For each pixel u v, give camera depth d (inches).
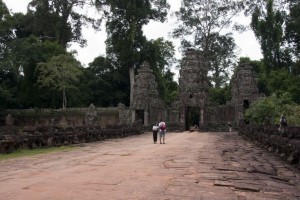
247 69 2130.9
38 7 2529.5
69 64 2229.3
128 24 2324.1
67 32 2674.7
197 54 2234.3
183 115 2149.4
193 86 2174.0
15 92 2491.4
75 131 1087.6
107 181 397.1
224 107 2194.9
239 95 2091.5
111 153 743.1
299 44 1724.9
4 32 2292.1
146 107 2137.1
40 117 2306.8
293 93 1777.8
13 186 372.2
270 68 2133.4
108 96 2610.7
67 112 2250.2
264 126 970.7
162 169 492.7
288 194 361.7
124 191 344.2
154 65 2464.3
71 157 669.3
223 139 1298.0
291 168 548.7
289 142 620.7
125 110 2180.1
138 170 482.6
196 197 323.6
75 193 333.7
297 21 1535.4
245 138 1314.0
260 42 2161.7
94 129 1244.5
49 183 386.3
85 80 2662.4
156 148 877.2
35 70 2319.1
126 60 2341.3
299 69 1833.2
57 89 2415.1
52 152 776.3
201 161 585.6
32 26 2600.9
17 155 710.5
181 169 492.4
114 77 2588.6
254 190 368.5
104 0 2357.3
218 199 319.0
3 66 2135.8
